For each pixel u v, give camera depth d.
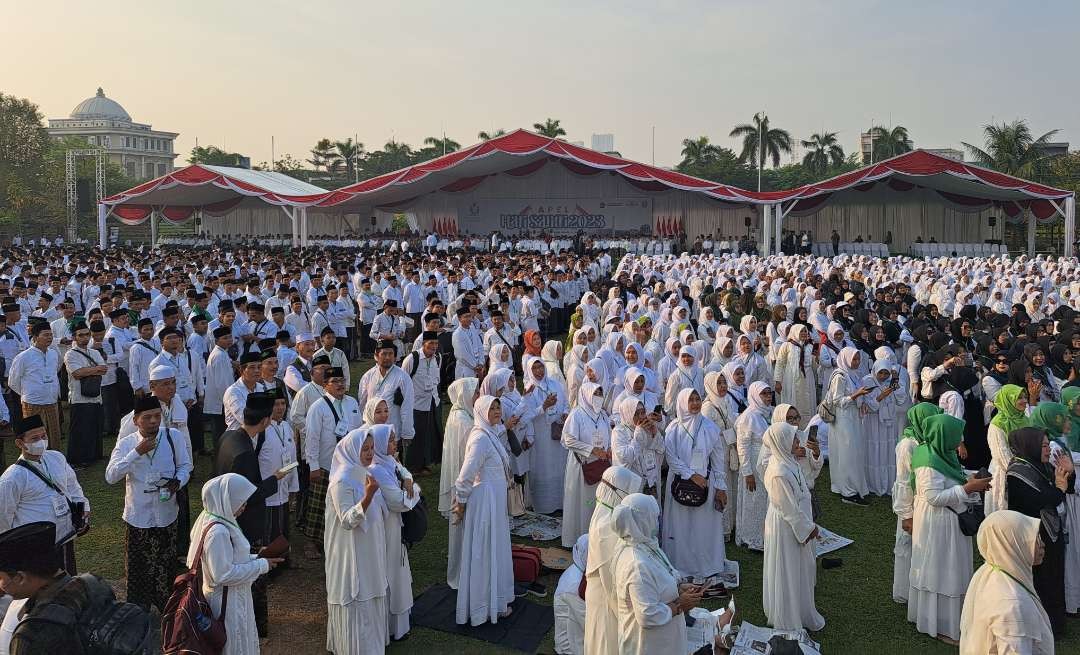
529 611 6.59
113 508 8.77
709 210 46.97
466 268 21.02
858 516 8.77
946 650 5.95
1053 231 48.62
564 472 8.89
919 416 6.18
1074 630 6.23
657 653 4.36
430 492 9.38
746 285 19.94
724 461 7.61
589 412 7.62
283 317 11.75
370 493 5.41
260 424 6.56
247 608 4.74
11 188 64.06
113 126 133.12
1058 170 51.53
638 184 46.56
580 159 37.66
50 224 64.06
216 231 53.78
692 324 13.26
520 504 8.75
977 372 9.72
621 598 4.41
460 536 6.95
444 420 12.16
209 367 9.57
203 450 10.48
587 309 15.59
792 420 6.23
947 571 6.06
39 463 5.83
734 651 5.75
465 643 6.06
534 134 37.47
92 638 3.31
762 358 10.76
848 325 13.10
